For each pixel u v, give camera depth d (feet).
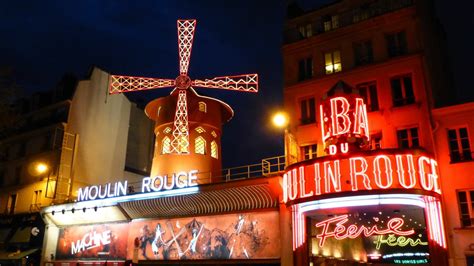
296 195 45.27
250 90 76.38
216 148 74.43
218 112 76.84
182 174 60.29
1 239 85.81
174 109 73.41
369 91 52.37
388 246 71.15
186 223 60.34
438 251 43.06
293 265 49.19
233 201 55.57
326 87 54.80
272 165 52.75
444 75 61.21
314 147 53.88
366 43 54.65
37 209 82.12
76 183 83.25
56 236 76.48
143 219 65.26
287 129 51.88
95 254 69.15
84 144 86.99
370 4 56.24
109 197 66.44
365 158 42.39
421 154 42.68
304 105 56.44
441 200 44.73
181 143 70.44
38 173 86.12
